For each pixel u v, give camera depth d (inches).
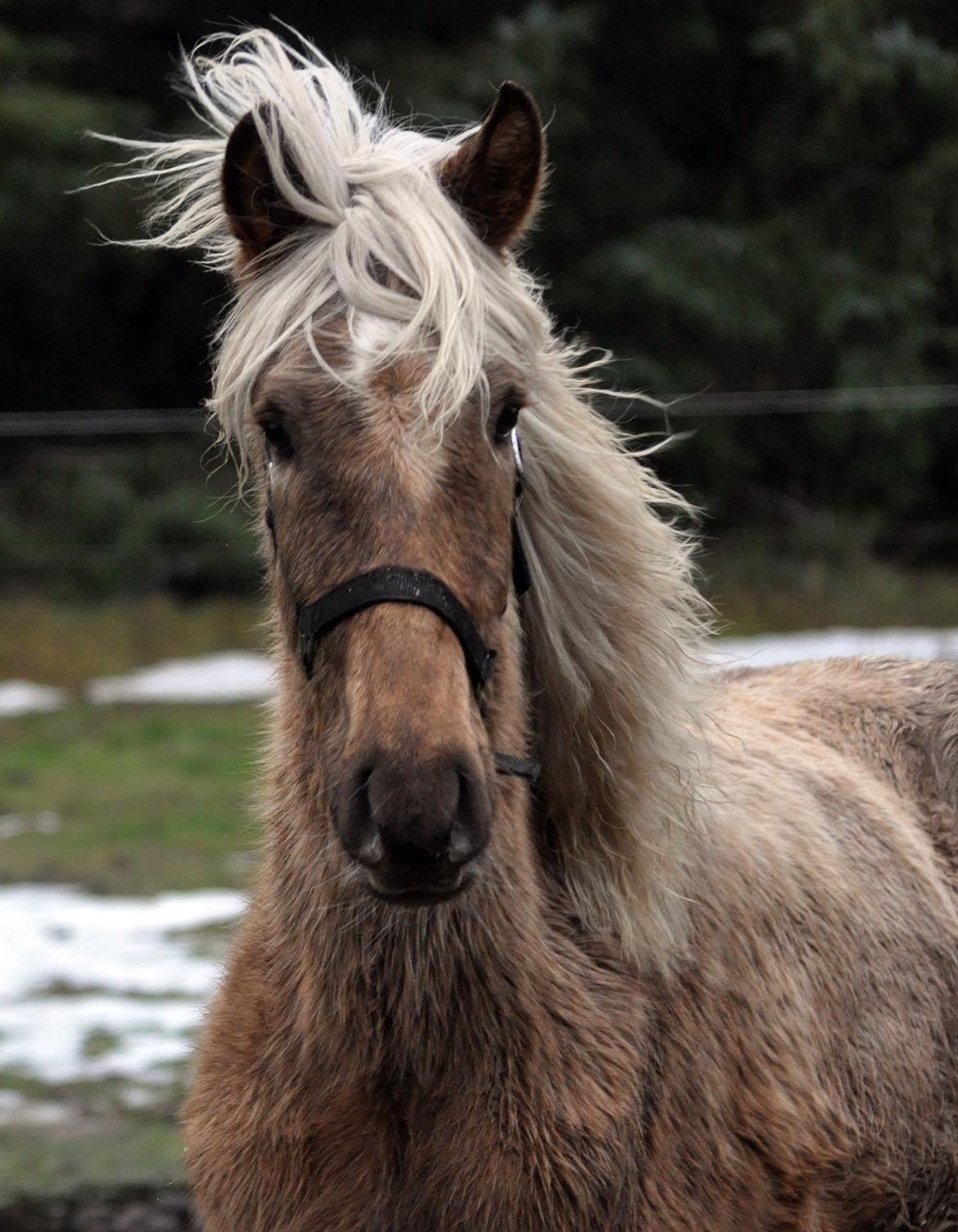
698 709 216.8
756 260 1533.0
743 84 1672.0
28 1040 438.6
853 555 1441.9
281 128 191.6
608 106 1627.7
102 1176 361.7
